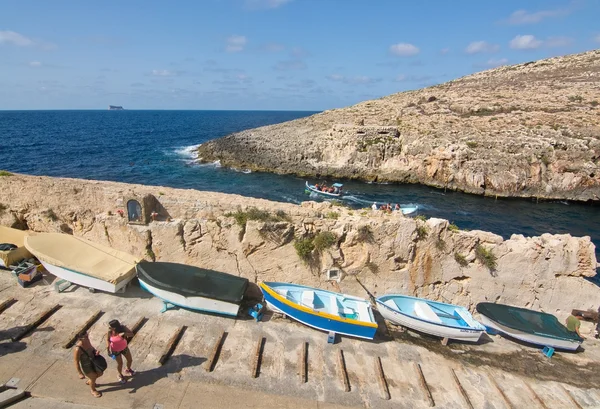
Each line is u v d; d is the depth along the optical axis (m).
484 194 51.09
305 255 12.59
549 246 11.95
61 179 14.16
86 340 8.10
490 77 104.19
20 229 14.64
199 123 179.62
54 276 13.16
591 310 12.34
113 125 150.38
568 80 79.88
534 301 12.58
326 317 11.06
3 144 75.12
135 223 13.05
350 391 9.38
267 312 12.34
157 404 8.42
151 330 10.90
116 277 11.89
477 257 12.34
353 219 12.58
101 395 8.49
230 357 10.14
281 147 65.69
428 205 46.16
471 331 11.20
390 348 11.16
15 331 10.20
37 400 8.23
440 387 9.79
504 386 10.05
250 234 12.59
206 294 11.40
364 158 59.66
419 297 12.95
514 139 52.66
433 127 61.44
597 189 47.81
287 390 9.21
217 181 54.69
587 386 10.23
